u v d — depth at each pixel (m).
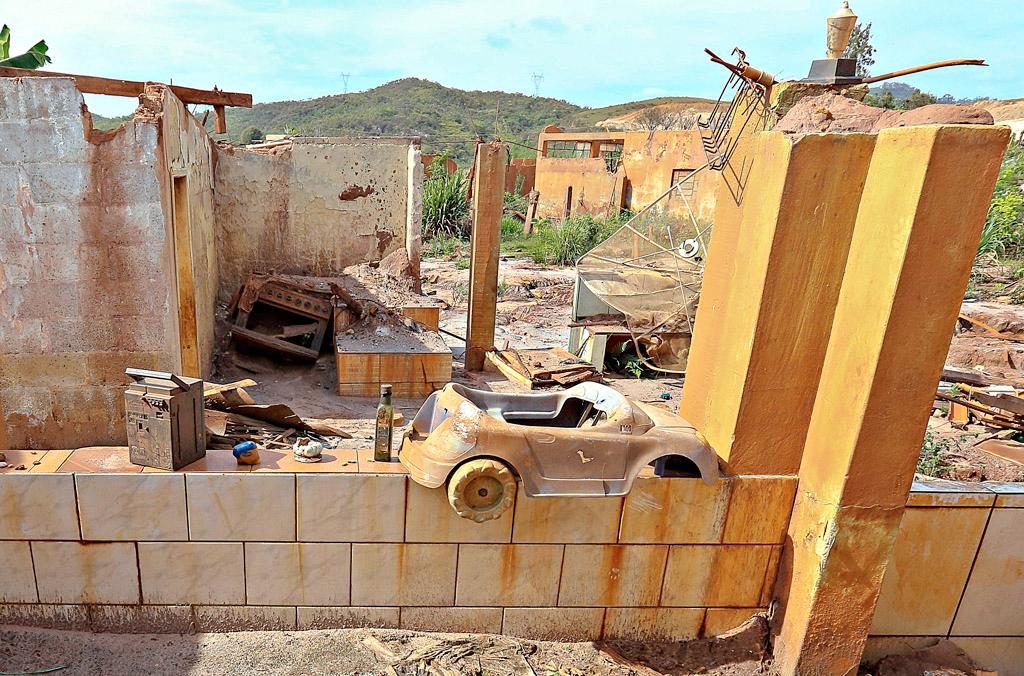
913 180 2.71
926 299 2.83
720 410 3.54
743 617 3.78
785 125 3.22
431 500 3.33
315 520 3.31
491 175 7.29
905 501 3.21
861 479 3.14
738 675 3.65
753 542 3.62
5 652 3.23
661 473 3.49
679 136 18.09
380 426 3.37
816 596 3.38
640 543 3.54
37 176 3.64
